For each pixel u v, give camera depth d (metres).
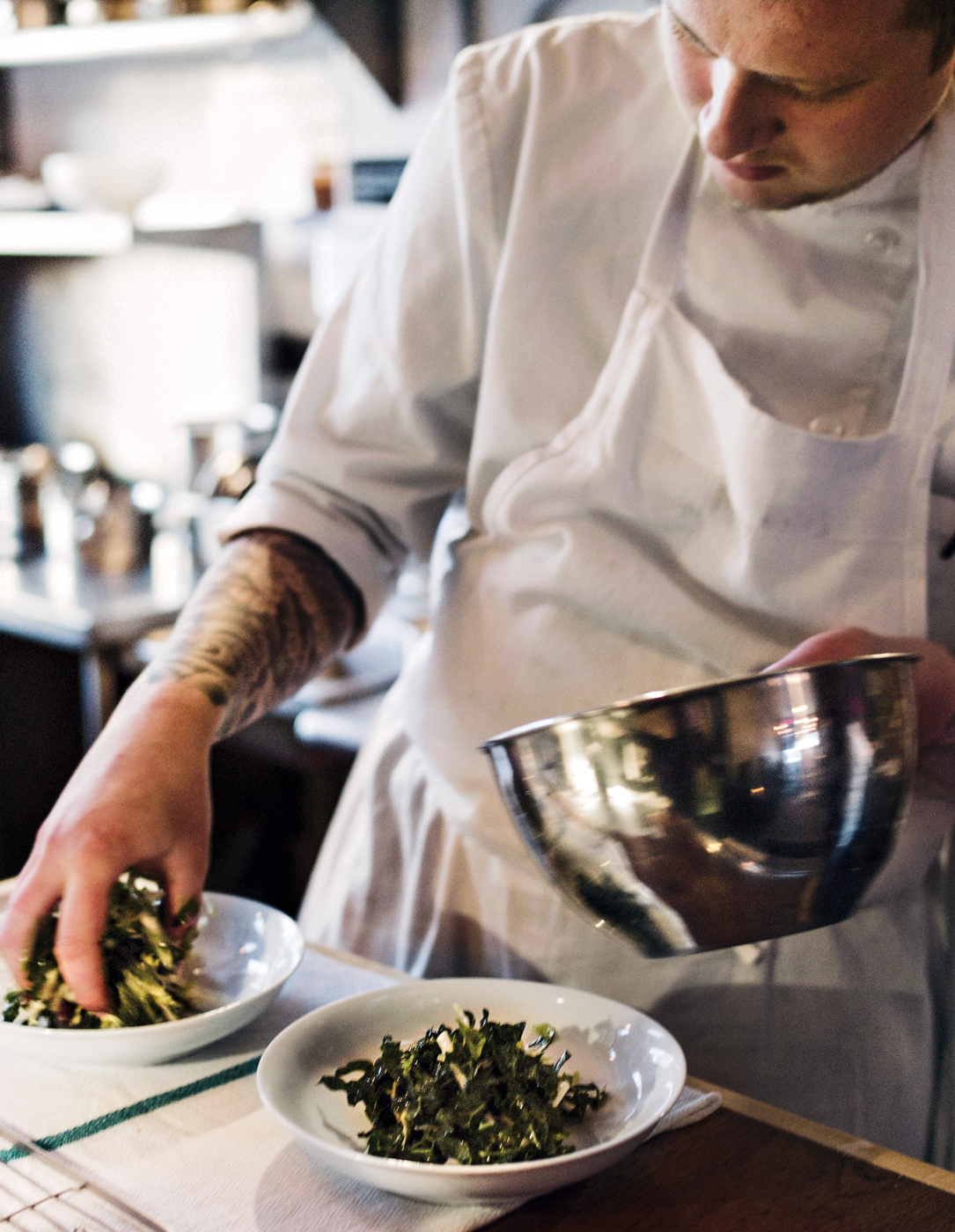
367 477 0.99
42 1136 0.64
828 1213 0.60
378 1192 0.60
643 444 0.85
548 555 0.90
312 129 2.44
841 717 0.54
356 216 2.22
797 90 0.60
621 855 0.56
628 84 0.86
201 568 2.42
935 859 0.96
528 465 0.90
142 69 2.67
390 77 2.10
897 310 0.80
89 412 2.93
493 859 0.96
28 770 2.38
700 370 0.82
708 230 0.82
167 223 2.43
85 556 2.43
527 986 0.75
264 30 2.18
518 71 0.89
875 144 0.63
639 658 0.88
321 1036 0.69
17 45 2.51
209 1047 0.74
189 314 2.69
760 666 0.85
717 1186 0.62
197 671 0.83
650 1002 0.91
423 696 0.96
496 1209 0.59
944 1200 0.61
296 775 2.20
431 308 0.93
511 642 0.91
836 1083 0.91
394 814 1.07
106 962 0.74
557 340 0.89
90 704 2.11
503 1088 0.63
